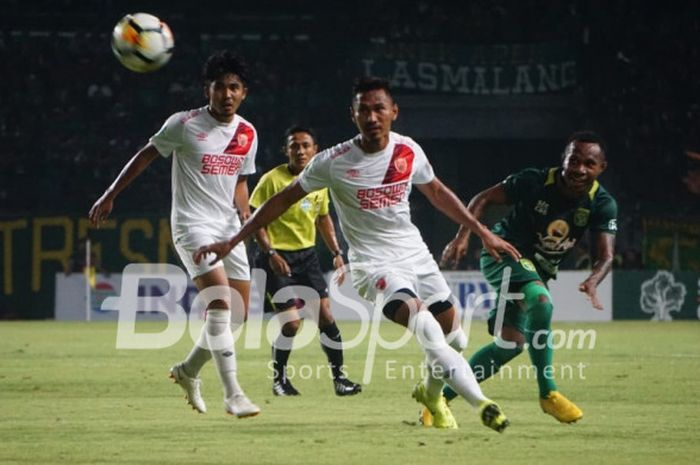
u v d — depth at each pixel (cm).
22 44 12825
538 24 12694
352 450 2581
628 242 11356
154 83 12719
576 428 3005
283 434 2884
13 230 10644
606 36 12600
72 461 2403
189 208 3262
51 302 10612
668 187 12138
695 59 12581
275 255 3891
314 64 12862
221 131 3259
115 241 10662
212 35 13150
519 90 12350
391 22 12912
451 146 12556
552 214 3166
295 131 4309
